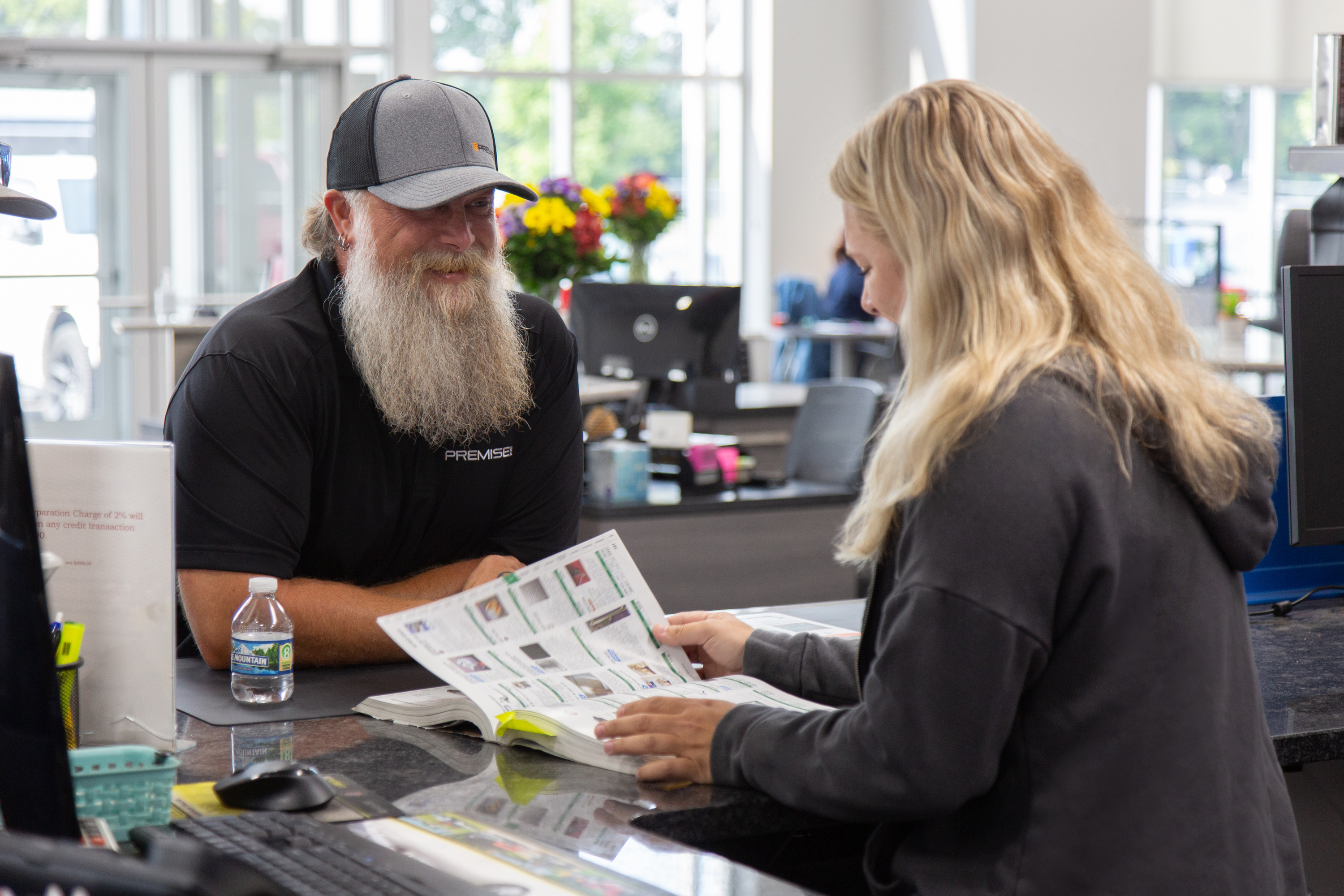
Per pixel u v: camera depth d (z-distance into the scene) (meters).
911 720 1.05
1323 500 1.87
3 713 0.93
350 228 1.88
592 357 4.98
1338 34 2.35
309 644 1.70
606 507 3.89
